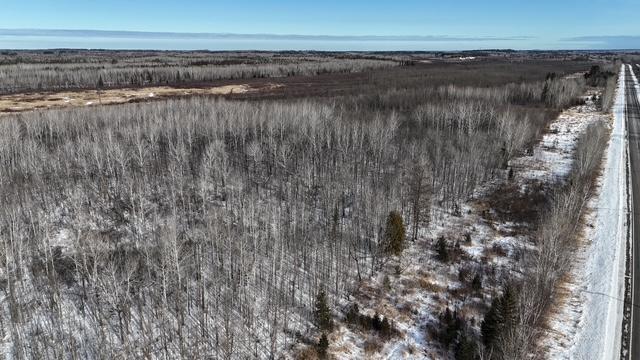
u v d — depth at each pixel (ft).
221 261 116.67
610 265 123.85
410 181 162.30
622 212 157.17
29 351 92.63
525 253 134.00
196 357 94.17
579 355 92.58
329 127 214.28
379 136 195.52
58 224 141.18
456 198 173.88
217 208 153.79
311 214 152.56
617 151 225.97
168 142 198.70
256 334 101.91
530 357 90.89
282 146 186.60
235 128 215.10
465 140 197.26
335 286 118.73
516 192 179.83
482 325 97.76
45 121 216.13
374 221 135.33
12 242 109.50
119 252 116.37
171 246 108.47
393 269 128.77
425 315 109.50
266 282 117.39
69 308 104.27
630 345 94.73
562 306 107.96
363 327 104.37
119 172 172.24
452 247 139.74
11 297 98.58
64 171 171.01
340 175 172.45
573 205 142.92
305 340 100.94
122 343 95.71
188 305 106.63
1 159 169.48
